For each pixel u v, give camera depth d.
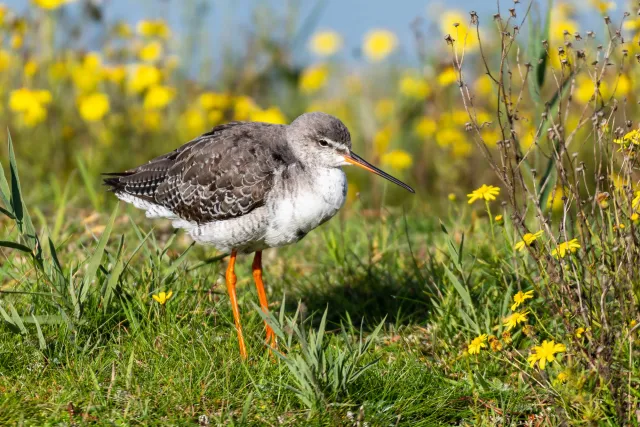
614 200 8.93
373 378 9.54
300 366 8.97
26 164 18.33
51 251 10.31
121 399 9.05
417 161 20.73
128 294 10.94
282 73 21.88
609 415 8.71
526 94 18.86
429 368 9.95
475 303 11.14
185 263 12.56
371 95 24.67
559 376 8.53
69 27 19.62
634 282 8.95
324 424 8.77
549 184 11.82
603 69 9.16
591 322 9.01
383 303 12.23
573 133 9.27
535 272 11.26
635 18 14.06
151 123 19.64
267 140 11.34
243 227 11.05
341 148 11.41
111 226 10.38
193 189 11.28
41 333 9.66
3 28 18.83
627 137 8.88
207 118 19.89
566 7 18.30
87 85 18.80
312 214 11.13
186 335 10.31
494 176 19.11
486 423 8.95
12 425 8.58
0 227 14.32
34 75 19.09
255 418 8.87
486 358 10.05
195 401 9.11
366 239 14.23
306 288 12.59
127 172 12.42
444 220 15.77
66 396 8.99
